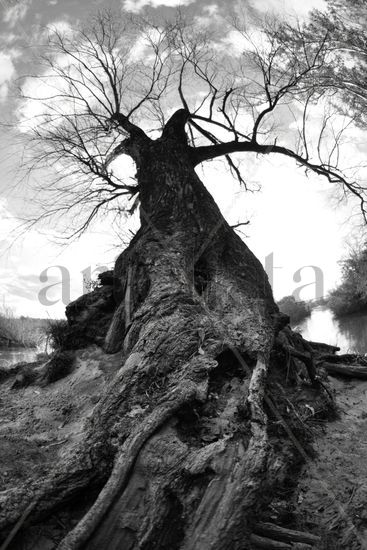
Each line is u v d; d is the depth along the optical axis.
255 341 7.73
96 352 9.14
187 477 5.83
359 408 8.41
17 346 17.20
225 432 6.48
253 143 12.31
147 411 6.65
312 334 21.20
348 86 16.42
